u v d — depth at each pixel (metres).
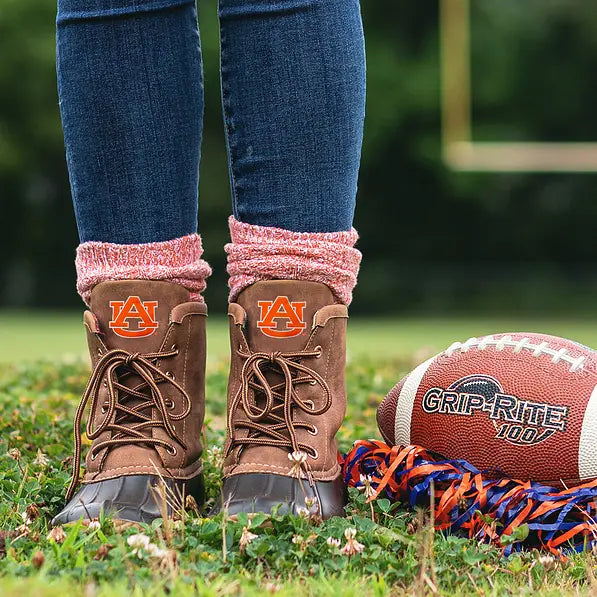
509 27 24.97
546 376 2.27
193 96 2.20
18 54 25.02
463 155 21.16
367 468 2.39
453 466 2.25
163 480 2.09
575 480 2.19
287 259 2.14
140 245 2.17
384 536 1.95
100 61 2.11
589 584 1.83
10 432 3.12
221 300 24.89
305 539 1.92
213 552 1.88
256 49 2.11
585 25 24.69
